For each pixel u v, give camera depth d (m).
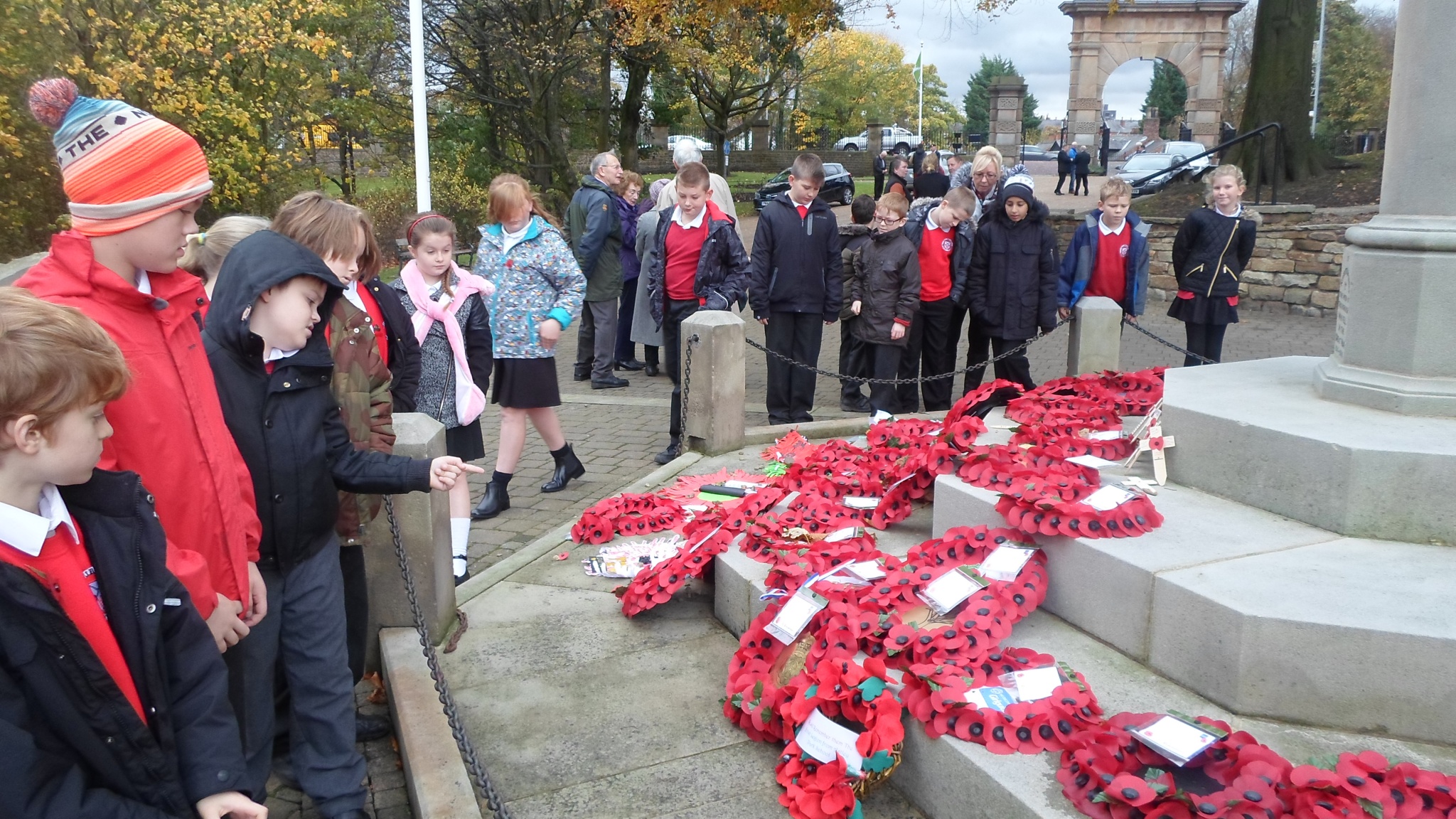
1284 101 15.57
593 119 25.48
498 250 5.59
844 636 3.05
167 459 2.21
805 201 6.90
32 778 1.62
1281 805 2.15
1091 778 2.37
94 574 1.83
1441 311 3.35
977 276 7.30
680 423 6.66
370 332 3.17
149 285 2.30
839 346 12.04
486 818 2.82
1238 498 3.46
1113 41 35.12
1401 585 2.74
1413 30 3.41
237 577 2.39
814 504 4.29
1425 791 2.15
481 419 8.23
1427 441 3.09
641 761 3.12
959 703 2.67
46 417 1.64
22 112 14.53
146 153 2.15
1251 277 13.17
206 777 1.92
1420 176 3.41
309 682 2.78
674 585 4.05
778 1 20.48
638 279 9.67
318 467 2.67
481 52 20.97
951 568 3.29
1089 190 30.67
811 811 2.75
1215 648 2.70
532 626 4.08
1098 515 3.16
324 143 20.80
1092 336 6.99
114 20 15.09
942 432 4.30
